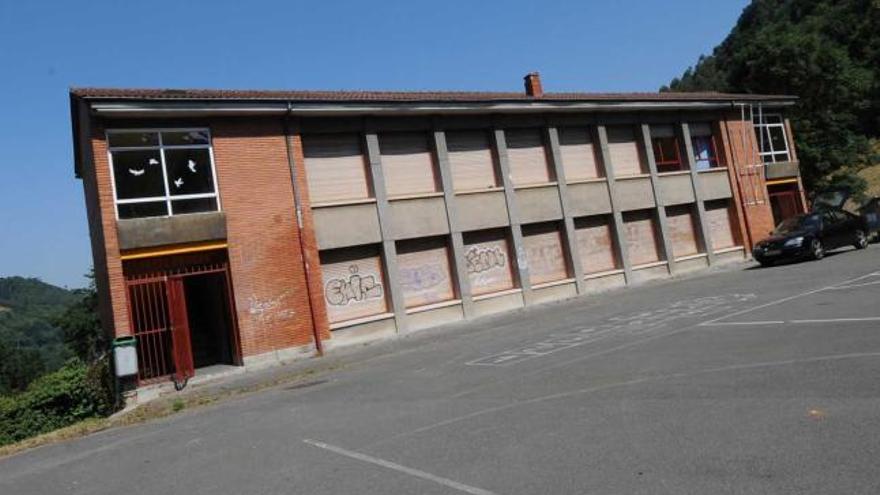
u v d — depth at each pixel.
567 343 13.77
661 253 28.22
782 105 33.66
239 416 11.03
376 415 9.34
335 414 9.90
